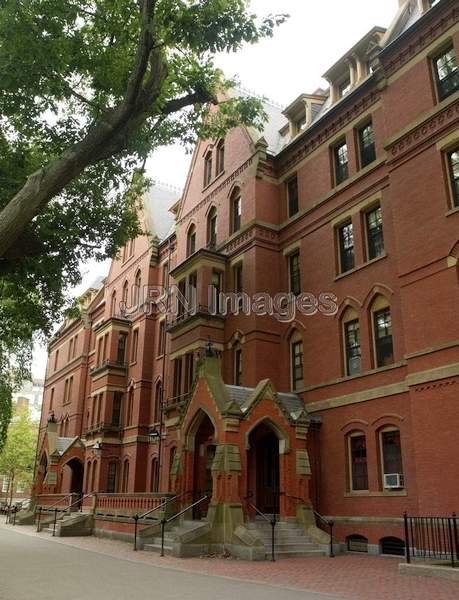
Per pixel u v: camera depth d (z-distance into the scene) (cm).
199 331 2636
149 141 1844
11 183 1661
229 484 1817
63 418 4691
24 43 1380
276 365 2467
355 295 2166
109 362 3672
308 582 1221
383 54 2122
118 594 1035
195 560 1633
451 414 1619
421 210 1867
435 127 1878
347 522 1962
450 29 1894
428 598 1019
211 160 3177
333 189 2373
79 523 2589
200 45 1501
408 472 1791
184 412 2162
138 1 1477
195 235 3172
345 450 2062
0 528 3209
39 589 1098
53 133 1781
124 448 3478
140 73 1376
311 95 2755
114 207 2006
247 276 2605
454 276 1709
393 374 1928
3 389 2602
